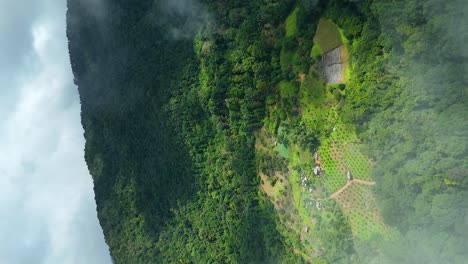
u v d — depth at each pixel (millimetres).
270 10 108875
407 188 87062
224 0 114875
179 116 119562
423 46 84250
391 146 90188
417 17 84938
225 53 115312
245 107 113625
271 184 113438
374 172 93125
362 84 95500
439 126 83375
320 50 104500
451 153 81625
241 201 116000
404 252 88750
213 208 119812
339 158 102125
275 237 111000
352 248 99062
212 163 118875
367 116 95000
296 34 107062
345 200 101000
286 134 110875
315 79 105500
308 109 107188
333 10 100750
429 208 84000
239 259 115062
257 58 110875
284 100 110312
